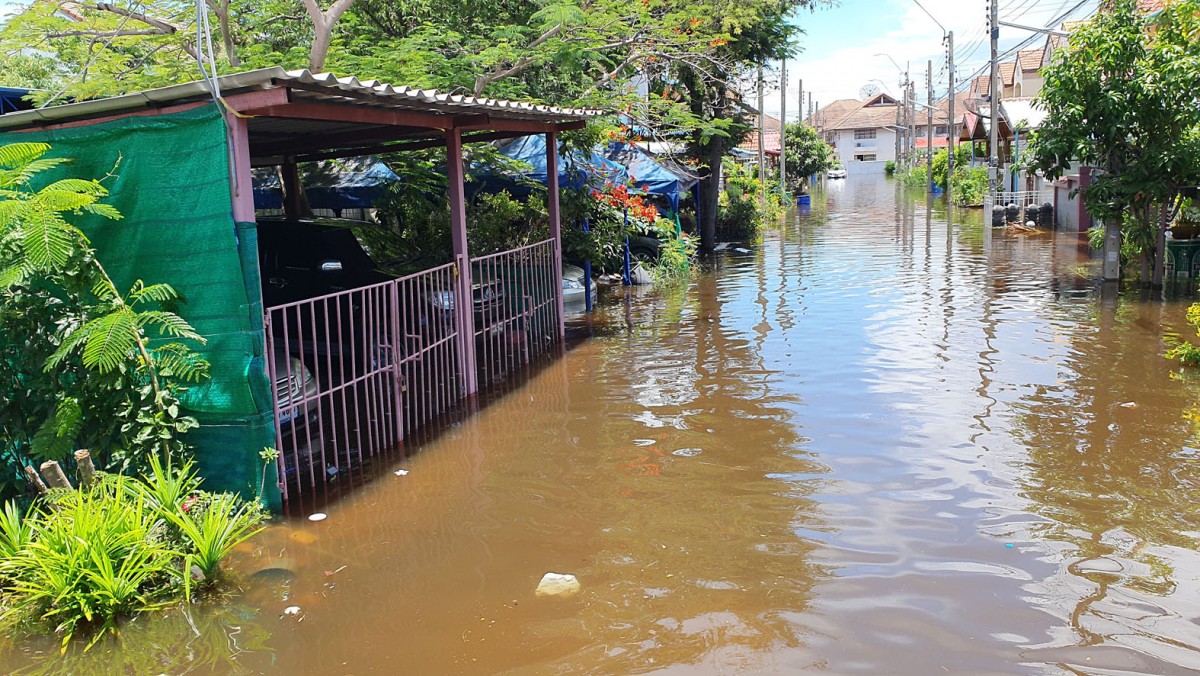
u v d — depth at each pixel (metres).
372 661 4.07
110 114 5.83
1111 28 13.26
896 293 14.20
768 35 21.70
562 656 4.07
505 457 6.98
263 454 5.75
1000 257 18.23
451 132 8.59
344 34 14.02
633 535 5.41
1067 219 23.44
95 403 5.50
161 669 4.05
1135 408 7.59
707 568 4.92
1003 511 5.55
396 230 14.34
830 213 34.62
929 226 26.64
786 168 53.44
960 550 5.03
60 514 4.86
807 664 3.93
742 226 25.58
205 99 5.57
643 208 16.83
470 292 8.91
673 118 16.47
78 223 5.94
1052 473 6.17
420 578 4.92
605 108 14.55
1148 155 13.20
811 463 6.56
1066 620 4.24
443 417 8.18
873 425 7.39
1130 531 5.21
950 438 6.98
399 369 7.42
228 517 5.45
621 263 17.41
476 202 14.87
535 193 14.69
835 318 12.28
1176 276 14.38
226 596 4.74
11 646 4.28
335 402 8.70
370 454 7.12
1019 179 30.48
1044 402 7.86
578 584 4.77
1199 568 4.73
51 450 5.33
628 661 4.00
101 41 12.41
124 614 4.55
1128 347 9.85
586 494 6.12
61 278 5.48
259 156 11.12
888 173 81.62
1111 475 6.10
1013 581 4.64
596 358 10.51
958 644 4.05
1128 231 14.53
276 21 14.20
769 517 5.60
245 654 4.16
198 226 5.68
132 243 5.87
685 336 11.59
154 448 5.55
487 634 4.29
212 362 5.78
